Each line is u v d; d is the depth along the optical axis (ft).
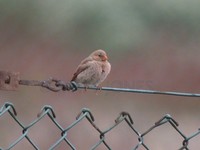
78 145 49.42
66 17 74.95
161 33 76.95
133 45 75.46
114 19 75.97
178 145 53.52
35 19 73.97
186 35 76.95
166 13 77.71
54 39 73.31
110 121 58.65
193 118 64.85
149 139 54.19
